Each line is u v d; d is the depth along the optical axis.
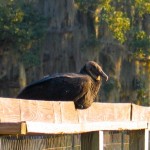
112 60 45.22
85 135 12.09
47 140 11.26
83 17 45.81
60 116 11.30
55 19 45.72
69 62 45.69
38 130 10.12
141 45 45.88
